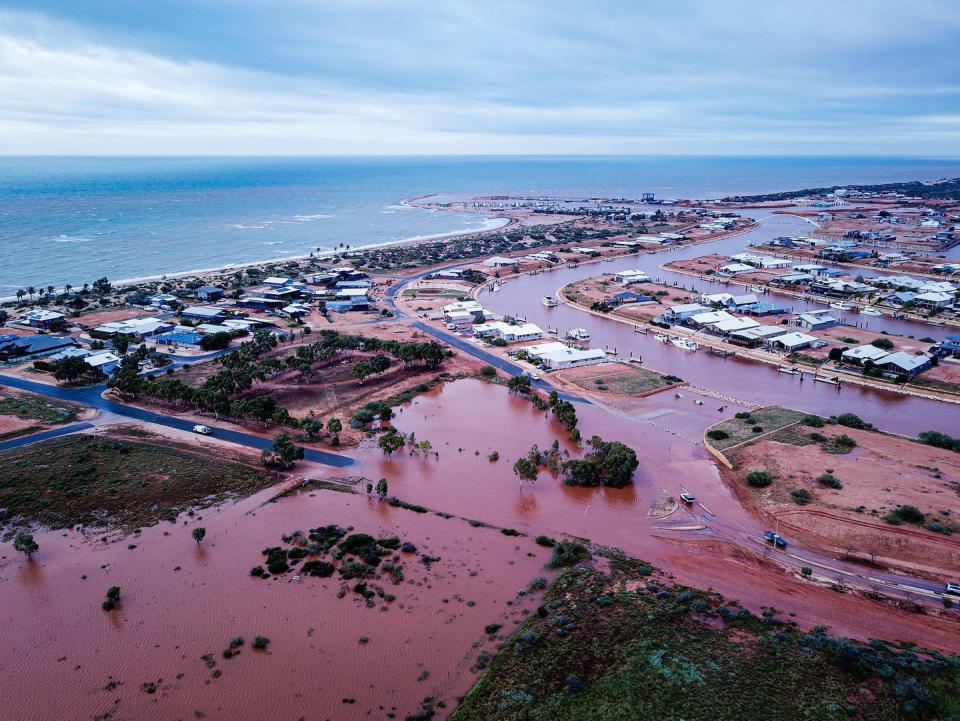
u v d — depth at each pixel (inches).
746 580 2883.9
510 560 3021.7
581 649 2354.8
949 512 3277.6
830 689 2134.6
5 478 3686.0
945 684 2149.4
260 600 2691.9
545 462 4106.8
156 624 2541.8
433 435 4557.1
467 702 2130.9
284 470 3949.3
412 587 2792.8
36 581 2812.5
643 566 2942.9
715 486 3799.2
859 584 2859.3
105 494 3575.3
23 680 2249.0
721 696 2106.3
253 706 2137.1
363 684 2237.9
